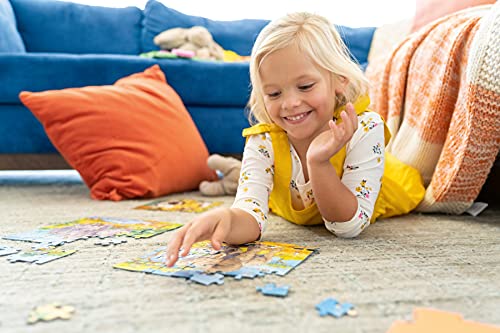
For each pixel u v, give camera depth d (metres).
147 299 0.69
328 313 0.64
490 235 1.12
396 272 0.82
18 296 0.71
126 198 1.69
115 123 1.74
